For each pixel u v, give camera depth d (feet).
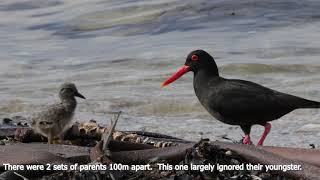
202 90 36.27
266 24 80.48
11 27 87.56
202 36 77.05
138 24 83.51
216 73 36.58
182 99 51.65
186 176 25.03
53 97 54.60
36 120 32.37
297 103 34.45
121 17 86.48
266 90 34.94
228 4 87.81
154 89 55.52
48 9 94.17
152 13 86.38
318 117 45.29
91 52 72.74
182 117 47.39
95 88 56.95
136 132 33.22
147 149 26.58
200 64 36.68
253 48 69.67
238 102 34.58
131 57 68.44
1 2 99.86
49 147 28.02
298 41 71.82
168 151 26.08
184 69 37.35
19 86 58.75
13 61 69.72
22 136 32.37
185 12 85.97
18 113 49.83
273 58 65.00
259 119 34.86
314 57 64.69
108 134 26.50
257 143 38.14
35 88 57.82
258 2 88.12
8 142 32.09
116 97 53.16
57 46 77.05
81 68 65.67
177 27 81.66
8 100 53.31
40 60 70.13
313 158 25.57
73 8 92.84
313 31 76.48
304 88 54.85
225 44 72.54
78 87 57.67
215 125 44.04
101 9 89.81
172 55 68.18
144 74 61.31
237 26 80.43
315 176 24.07
